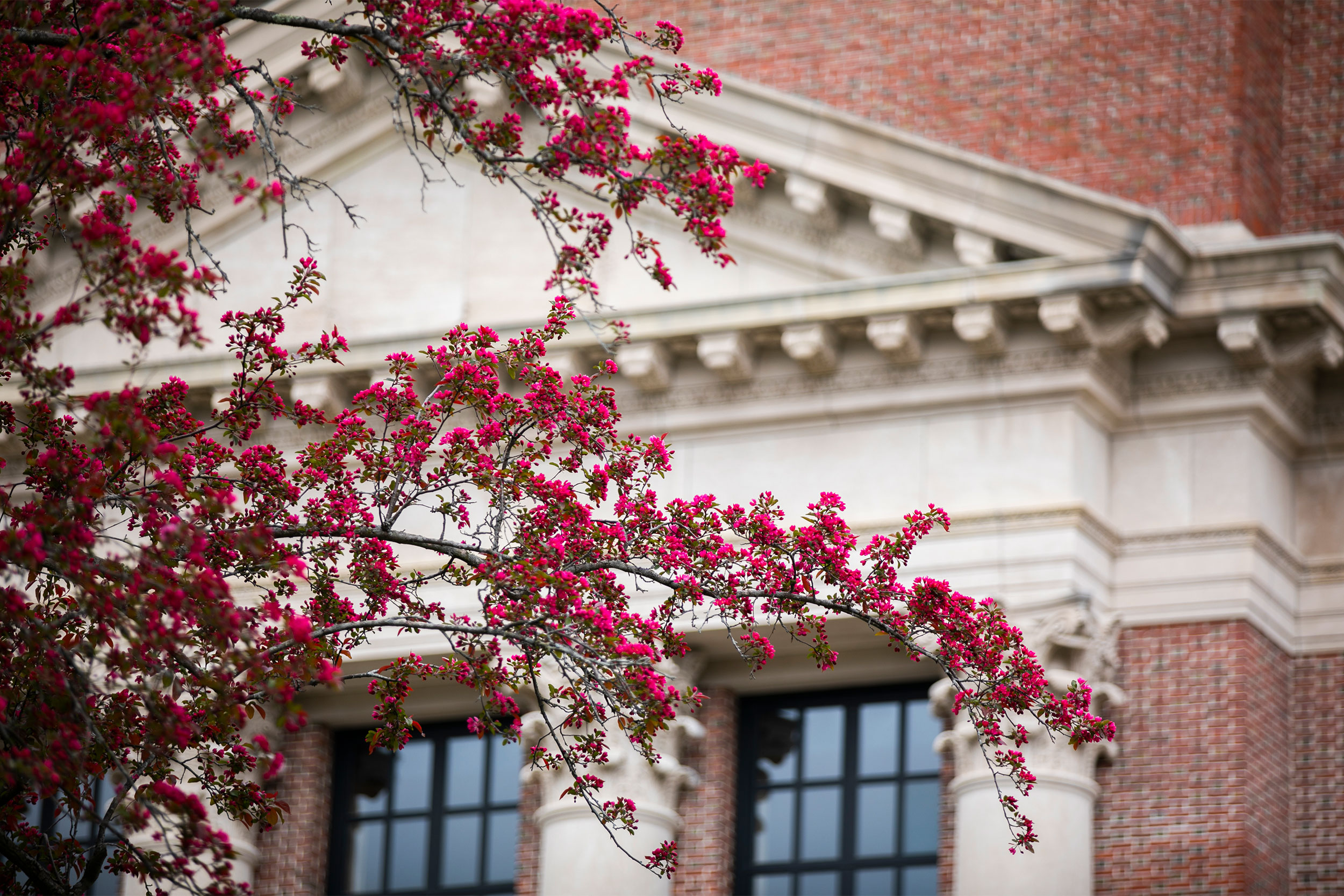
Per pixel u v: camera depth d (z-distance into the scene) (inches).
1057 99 1149.1
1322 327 988.6
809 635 1010.7
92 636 518.9
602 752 604.4
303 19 567.5
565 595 571.8
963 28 1191.6
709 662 1055.6
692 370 1047.0
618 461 623.5
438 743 1112.2
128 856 577.9
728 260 569.3
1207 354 1013.8
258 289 1120.8
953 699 975.6
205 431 601.0
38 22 584.1
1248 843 954.7
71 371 509.0
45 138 523.2
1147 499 1016.2
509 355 627.5
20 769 489.1
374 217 1120.8
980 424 1008.9
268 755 486.6
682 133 576.4
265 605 521.7
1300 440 1043.3
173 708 515.5
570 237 1082.1
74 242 510.3
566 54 573.9
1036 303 977.5
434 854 1093.8
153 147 584.7
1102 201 970.1
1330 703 1014.4
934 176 997.8
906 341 994.1
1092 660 970.1
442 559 1058.7
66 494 534.3
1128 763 980.6
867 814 1027.9
